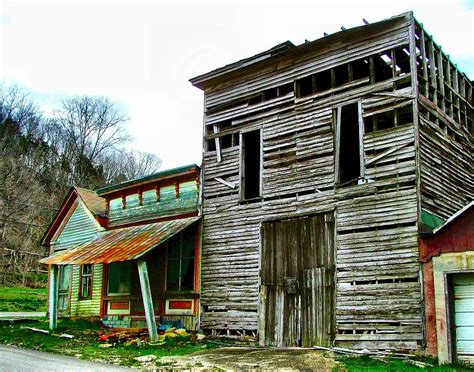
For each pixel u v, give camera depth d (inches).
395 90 612.1
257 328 677.3
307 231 658.2
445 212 617.0
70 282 1002.1
